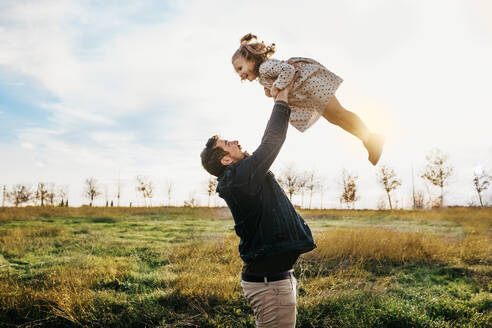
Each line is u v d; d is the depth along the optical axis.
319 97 1.77
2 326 4.15
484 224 16.45
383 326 4.17
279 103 1.66
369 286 5.45
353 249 7.80
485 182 33.62
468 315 4.43
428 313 4.57
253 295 1.67
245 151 1.89
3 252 8.84
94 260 7.53
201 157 1.85
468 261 7.68
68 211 23.64
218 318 4.41
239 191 1.56
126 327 4.23
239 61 2.04
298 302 4.73
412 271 6.96
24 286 5.19
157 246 9.50
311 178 47.50
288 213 1.66
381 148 1.73
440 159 37.66
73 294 4.85
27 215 20.98
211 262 7.61
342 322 4.17
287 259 1.65
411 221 20.44
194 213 24.91
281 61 1.86
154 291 5.46
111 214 22.84
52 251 9.19
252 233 1.63
